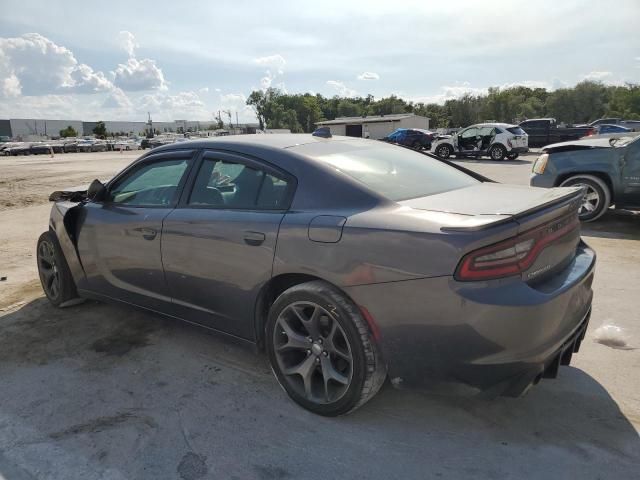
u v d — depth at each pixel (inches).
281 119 4089.6
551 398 109.9
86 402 113.0
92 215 150.6
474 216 90.4
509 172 606.9
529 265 89.0
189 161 132.0
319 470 89.6
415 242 88.8
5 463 93.3
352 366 97.7
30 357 135.7
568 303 94.3
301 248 101.7
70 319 162.1
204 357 134.0
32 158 1460.4
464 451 93.6
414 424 102.4
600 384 115.3
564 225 102.6
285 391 111.6
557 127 1055.0
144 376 124.3
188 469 90.5
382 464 90.7
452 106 3501.5
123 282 144.9
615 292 174.9
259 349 117.6
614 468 87.4
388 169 119.9
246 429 102.0
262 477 88.2
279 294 114.2
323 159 113.7
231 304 117.7
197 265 121.7
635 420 101.1
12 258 243.8
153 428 102.9
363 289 94.2
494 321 83.8
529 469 88.0
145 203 139.5
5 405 112.3
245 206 115.6
